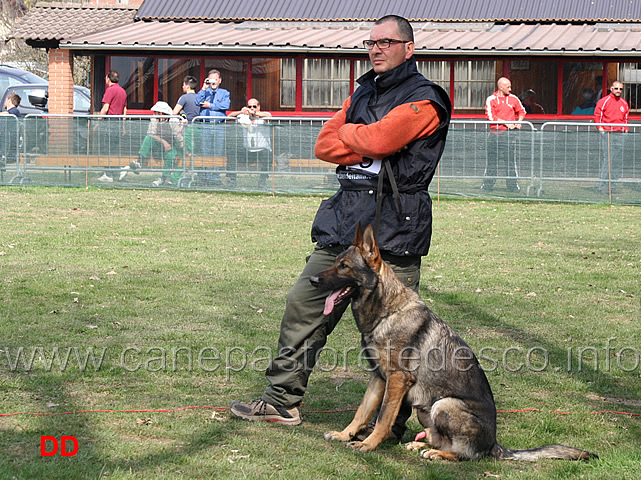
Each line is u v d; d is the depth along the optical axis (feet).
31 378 18.22
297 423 16.22
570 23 68.08
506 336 23.29
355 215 15.43
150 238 37.96
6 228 39.27
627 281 30.76
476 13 69.56
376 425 14.88
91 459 13.71
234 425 15.89
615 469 13.89
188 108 57.98
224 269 31.27
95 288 27.25
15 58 127.95
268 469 13.60
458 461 14.38
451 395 14.48
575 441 15.71
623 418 17.10
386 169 15.15
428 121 14.94
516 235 41.01
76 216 43.98
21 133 56.70
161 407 16.79
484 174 54.49
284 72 65.82
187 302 25.89
